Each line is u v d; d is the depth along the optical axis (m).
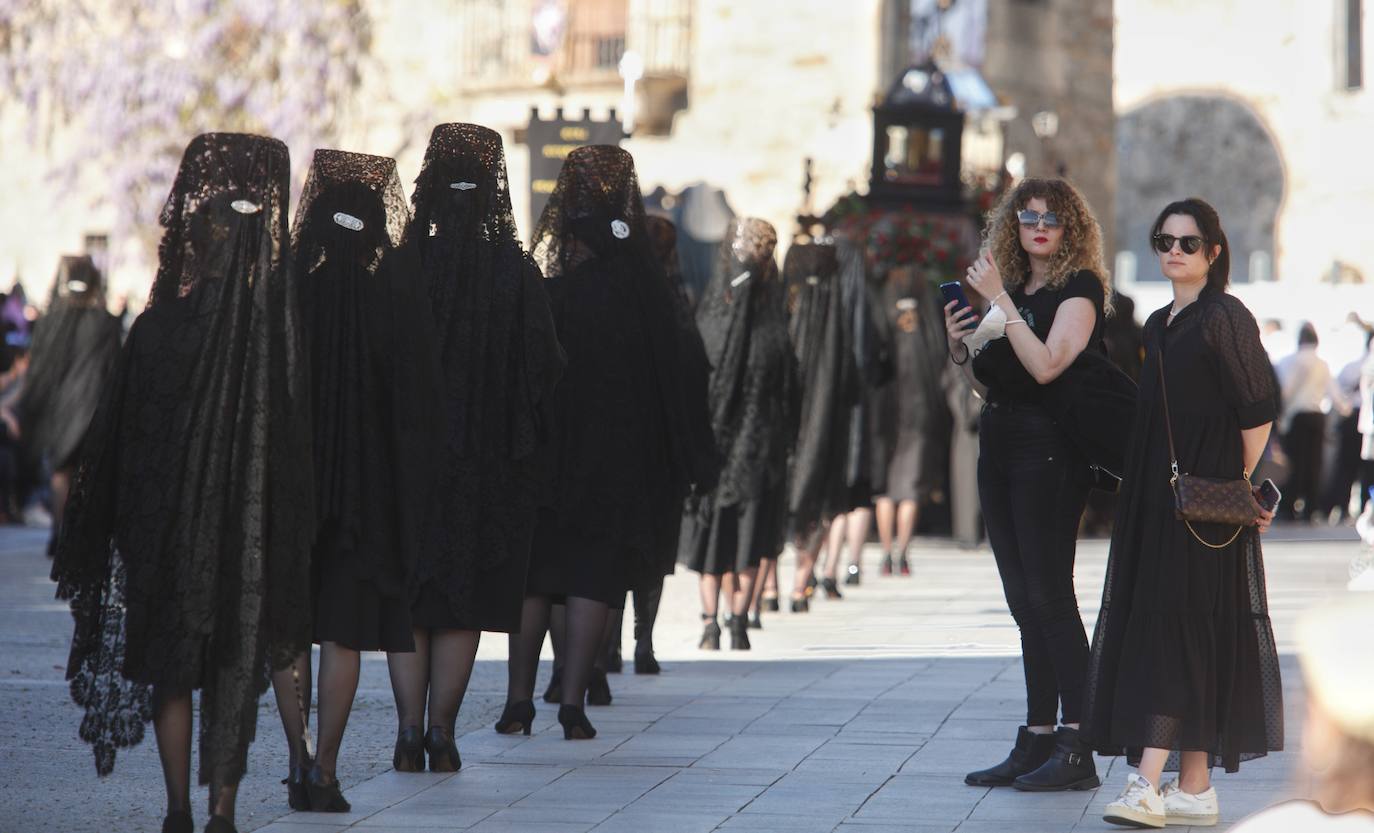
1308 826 4.89
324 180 14.53
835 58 56.34
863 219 39.06
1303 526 51.16
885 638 25.53
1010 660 23.05
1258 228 79.00
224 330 12.38
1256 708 13.34
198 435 12.20
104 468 12.34
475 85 59.03
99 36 61.12
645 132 58.09
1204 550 13.30
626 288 17.95
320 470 14.05
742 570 24.00
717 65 57.44
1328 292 67.75
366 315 14.30
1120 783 15.30
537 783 15.09
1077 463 14.98
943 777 15.41
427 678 15.79
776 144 56.91
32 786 14.62
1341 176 74.62
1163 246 13.81
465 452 15.58
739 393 23.78
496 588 15.66
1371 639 4.61
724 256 24.08
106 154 60.59
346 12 60.06
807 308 27.62
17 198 65.88
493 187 16.14
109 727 12.36
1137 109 80.94
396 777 15.34
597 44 58.69
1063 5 64.38
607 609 17.48
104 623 12.38
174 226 12.54
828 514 28.25
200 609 12.04
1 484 46.69
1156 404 13.60
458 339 15.78
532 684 17.83
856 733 17.61
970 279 14.87
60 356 35.62
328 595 14.02
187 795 12.38
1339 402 51.75
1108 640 13.63
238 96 59.38
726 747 16.86
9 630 25.45
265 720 18.36
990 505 15.36
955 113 42.00
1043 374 14.61
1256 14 76.75
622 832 13.19
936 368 35.19
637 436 17.62
